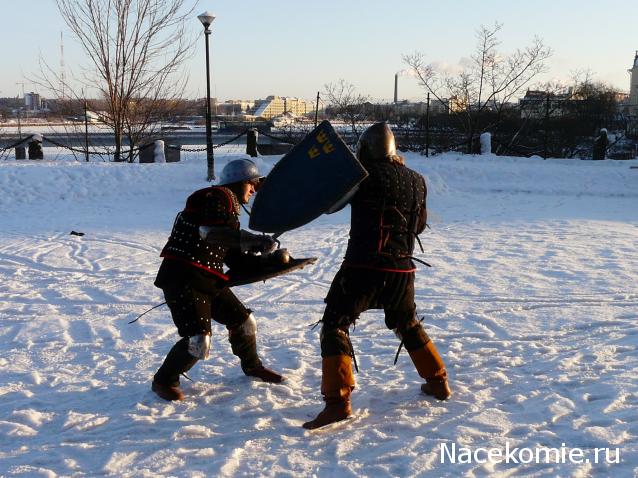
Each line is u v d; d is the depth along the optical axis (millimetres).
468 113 24344
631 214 13008
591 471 3268
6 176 15594
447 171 17203
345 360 3928
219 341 5473
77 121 25375
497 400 4211
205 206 4062
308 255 9102
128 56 22516
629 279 7387
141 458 3545
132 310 6512
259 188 4074
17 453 3621
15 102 55906
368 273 3938
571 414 3924
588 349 5090
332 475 3316
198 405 4254
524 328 5703
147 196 15578
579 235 10461
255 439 3754
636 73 65812
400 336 4254
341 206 3910
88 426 3939
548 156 25500
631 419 3814
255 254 4402
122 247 9781
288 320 6129
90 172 16172
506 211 13422
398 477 3273
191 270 4184
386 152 4051
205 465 3439
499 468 3326
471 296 6789
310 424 3871
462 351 5145
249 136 19922
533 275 7656
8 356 5219
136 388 4535
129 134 23109
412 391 4387
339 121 26922
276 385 4539
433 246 9586
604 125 29891
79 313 6418
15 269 8305
